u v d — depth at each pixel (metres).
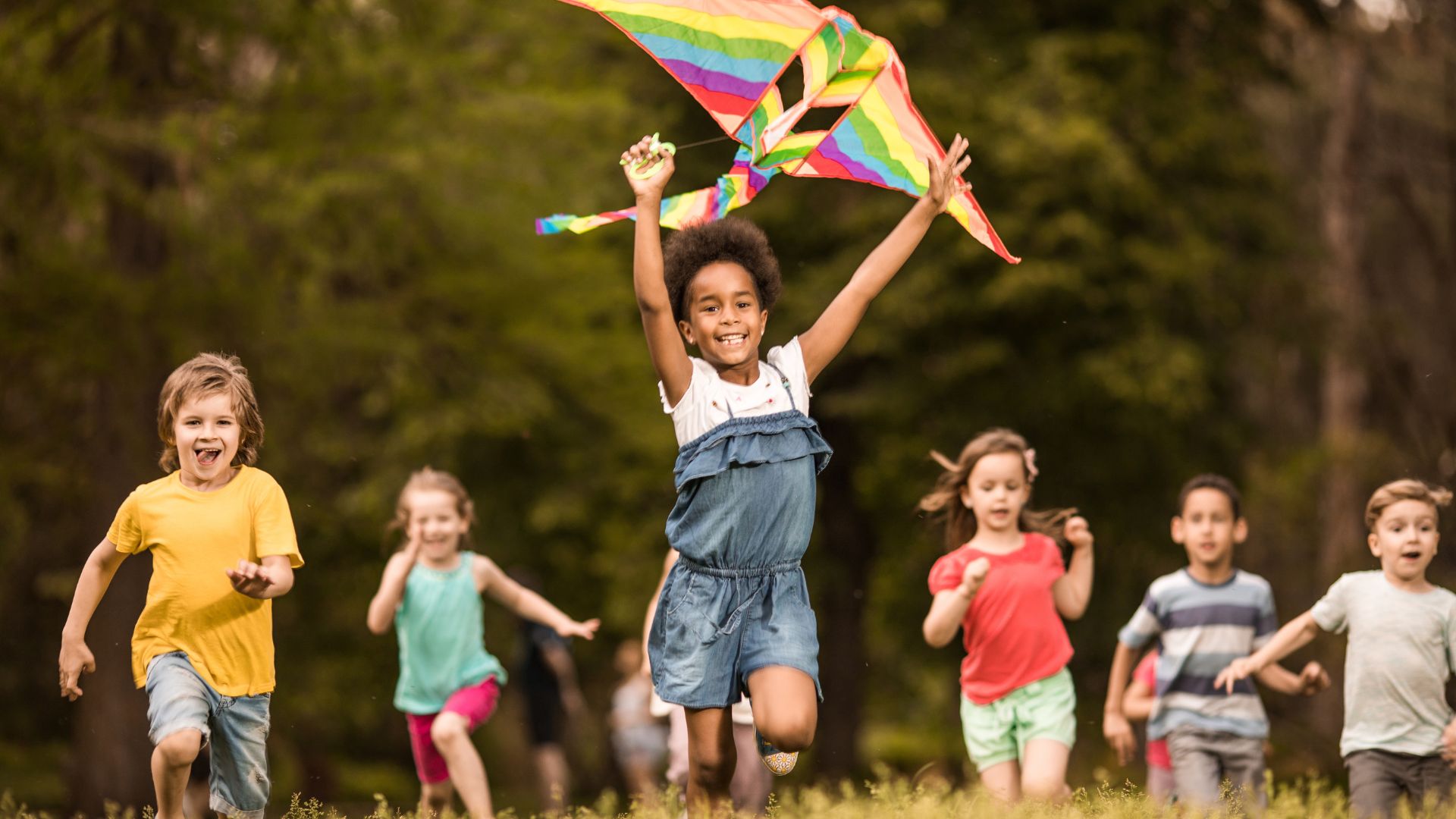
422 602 11.55
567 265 27.70
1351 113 33.59
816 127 23.94
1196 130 25.97
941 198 7.58
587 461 28.31
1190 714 10.48
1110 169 24.33
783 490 6.99
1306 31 29.88
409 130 22.94
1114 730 11.00
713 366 7.21
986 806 8.04
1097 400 26.20
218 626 7.39
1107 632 27.12
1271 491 30.58
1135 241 25.28
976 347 25.70
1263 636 10.58
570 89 27.39
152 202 20.64
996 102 24.75
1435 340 34.06
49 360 21.31
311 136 21.83
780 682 6.66
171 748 6.91
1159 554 27.52
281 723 28.28
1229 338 27.59
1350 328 30.48
